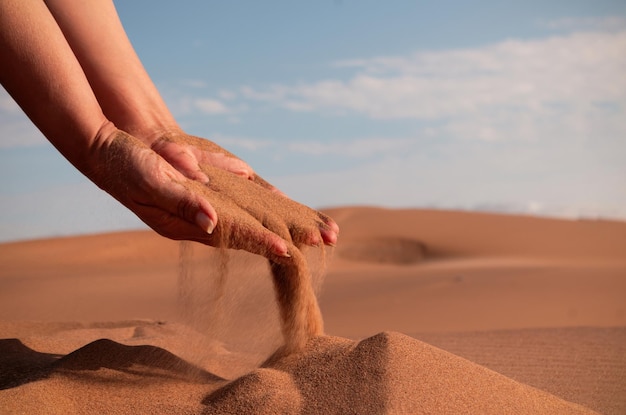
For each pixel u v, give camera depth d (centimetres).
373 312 718
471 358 317
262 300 243
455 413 183
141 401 204
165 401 203
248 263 240
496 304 740
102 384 214
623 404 240
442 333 395
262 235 216
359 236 1825
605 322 635
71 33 277
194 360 260
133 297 816
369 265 1527
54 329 374
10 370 245
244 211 232
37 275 1008
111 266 1277
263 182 278
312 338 231
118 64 281
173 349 295
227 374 243
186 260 239
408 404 183
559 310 704
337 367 205
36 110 220
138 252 1467
